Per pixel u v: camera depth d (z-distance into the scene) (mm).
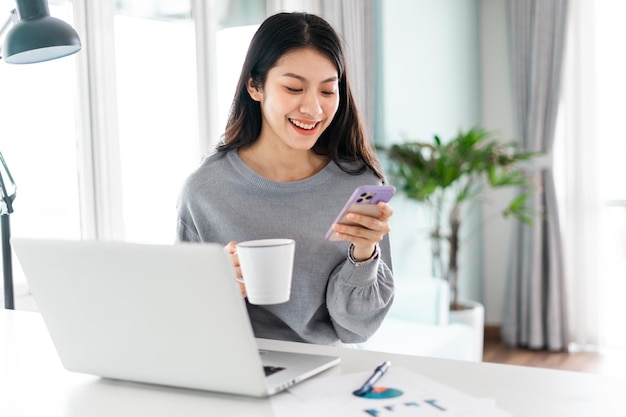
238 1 3281
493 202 5070
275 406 958
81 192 2656
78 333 1088
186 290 961
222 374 988
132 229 2863
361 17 3729
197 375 1010
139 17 2863
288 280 1146
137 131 2871
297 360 1124
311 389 1015
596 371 4191
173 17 3012
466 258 4914
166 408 979
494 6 4965
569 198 4625
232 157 1641
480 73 5027
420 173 4074
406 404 938
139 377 1067
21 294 2447
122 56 2799
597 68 4547
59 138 2590
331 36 1488
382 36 3924
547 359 4469
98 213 2689
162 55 2971
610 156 4664
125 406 995
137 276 988
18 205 2457
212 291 944
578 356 4531
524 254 4719
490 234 5090
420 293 3748
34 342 1358
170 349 1013
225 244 1594
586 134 4559
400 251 4191
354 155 1665
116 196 2734
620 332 4785
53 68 2557
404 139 4137
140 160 2889
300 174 1634
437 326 3697
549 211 4617
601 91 4613
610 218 4719
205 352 987
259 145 1639
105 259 1003
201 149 3125
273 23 1488
